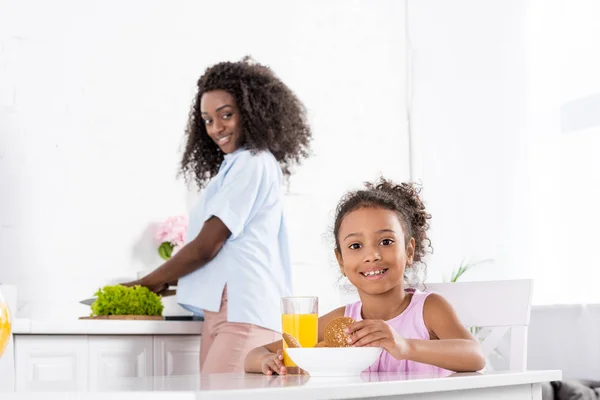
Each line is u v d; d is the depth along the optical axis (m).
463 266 4.06
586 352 3.63
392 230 1.67
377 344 1.34
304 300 1.42
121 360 2.47
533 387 1.29
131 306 2.57
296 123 2.97
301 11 3.97
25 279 3.04
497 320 1.89
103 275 3.21
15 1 3.14
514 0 4.08
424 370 1.63
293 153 2.97
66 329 2.34
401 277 1.70
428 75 4.29
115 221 3.26
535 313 3.78
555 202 3.89
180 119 3.48
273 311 2.57
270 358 1.47
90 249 3.19
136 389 1.02
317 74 4.00
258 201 2.62
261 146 2.72
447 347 1.42
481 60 4.15
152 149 3.38
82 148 3.22
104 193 3.25
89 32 3.29
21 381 2.27
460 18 4.23
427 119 4.27
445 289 1.96
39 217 3.10
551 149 3.93
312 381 1.16
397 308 1.73
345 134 4.07
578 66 3.88
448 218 4.14
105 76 3.30
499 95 4.08
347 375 1.29
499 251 3.99
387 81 4.27
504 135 4.05
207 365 2.54
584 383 3.43
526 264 3.93
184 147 3.47
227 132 2.76
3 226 3.02
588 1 3.88
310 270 3.84
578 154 3.84
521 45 4.05
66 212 3.15
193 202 3.46
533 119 4.00
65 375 2.35
